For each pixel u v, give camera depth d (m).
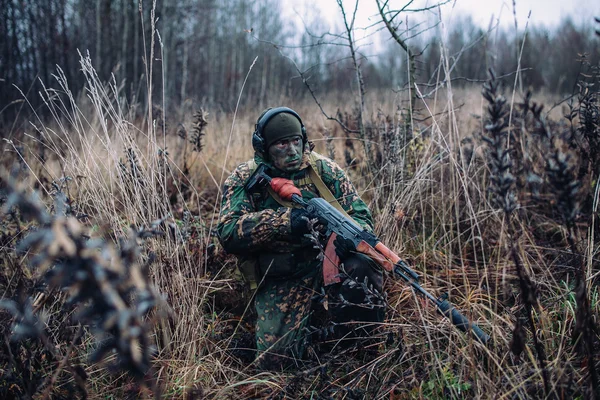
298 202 2.48
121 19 11.94
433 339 2.25
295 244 2.52
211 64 13.91
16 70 8.40
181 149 4.48
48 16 9.41
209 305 2.81
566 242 3.00
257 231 2.45
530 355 1.86
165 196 2.60
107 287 1.09
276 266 2.53
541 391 1.80
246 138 5.31
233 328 2.73
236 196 2.62
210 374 2.24
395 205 3.06
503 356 1.96
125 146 2.64
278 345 2.41
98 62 10.11
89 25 11.83
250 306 2.71
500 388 1.83
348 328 2.42
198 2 15.16
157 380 2.08
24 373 1.78
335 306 2.41
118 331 1.19
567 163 1.53
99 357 1.23
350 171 4.27
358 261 2.38
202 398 2.01
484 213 3.32
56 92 2.70
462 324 2.02
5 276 2.15
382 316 2.45
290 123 2.53
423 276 2.88
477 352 2.05
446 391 1.97
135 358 1.20
